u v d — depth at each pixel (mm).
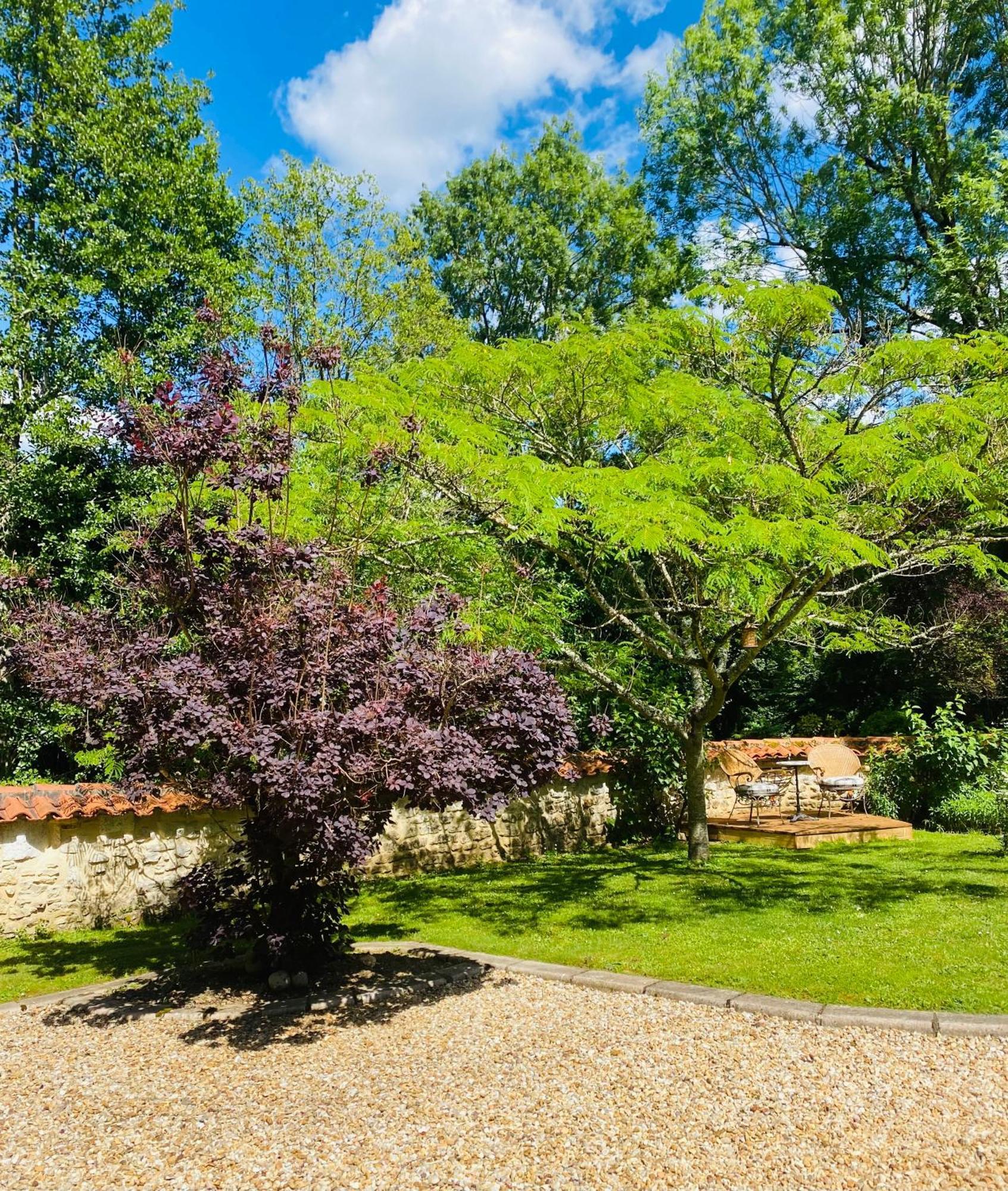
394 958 6246
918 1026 4500
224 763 5113
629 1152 3324
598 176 25703
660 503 6816
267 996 5391
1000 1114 3566
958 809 11781
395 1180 3164
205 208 15461
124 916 7773
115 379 12148
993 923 6566
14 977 6117
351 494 8117
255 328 14531
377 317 18016
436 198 26406
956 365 7453
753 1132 3463
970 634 14438
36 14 13758
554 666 9039
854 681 17000
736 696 18578
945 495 7586
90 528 12266
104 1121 3775
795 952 6008
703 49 18094
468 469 7719
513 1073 4129
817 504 7492
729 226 18000
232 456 5051
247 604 5109
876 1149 3305
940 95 16125
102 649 5113
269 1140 3508
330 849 4797
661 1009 5031
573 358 8023
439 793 4957
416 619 5527
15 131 13281
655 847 11414
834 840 10898
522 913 7621
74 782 12266
